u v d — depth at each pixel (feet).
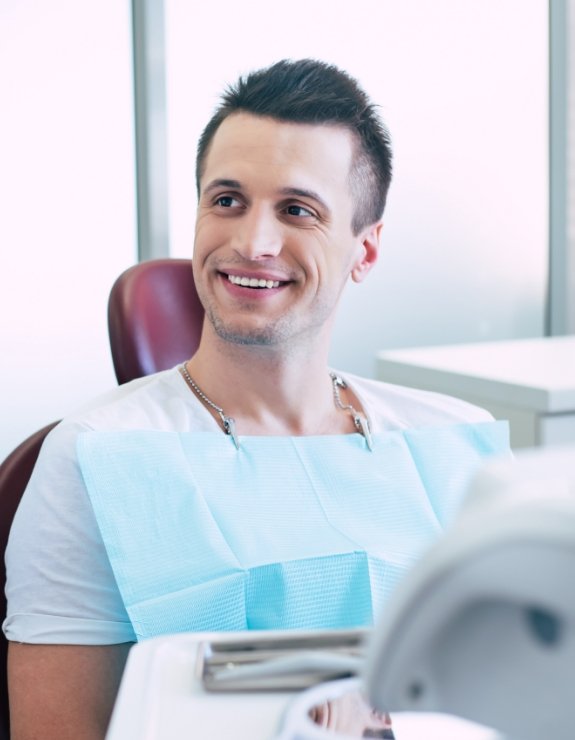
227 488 3.11
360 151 3.38
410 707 1.17
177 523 2.96
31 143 7.37
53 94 7.39
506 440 3.66
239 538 2.98
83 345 7.67
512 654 1.13
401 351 7.47
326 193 3.26
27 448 3.53
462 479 3.51
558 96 9.08
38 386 7.58
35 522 3.05
